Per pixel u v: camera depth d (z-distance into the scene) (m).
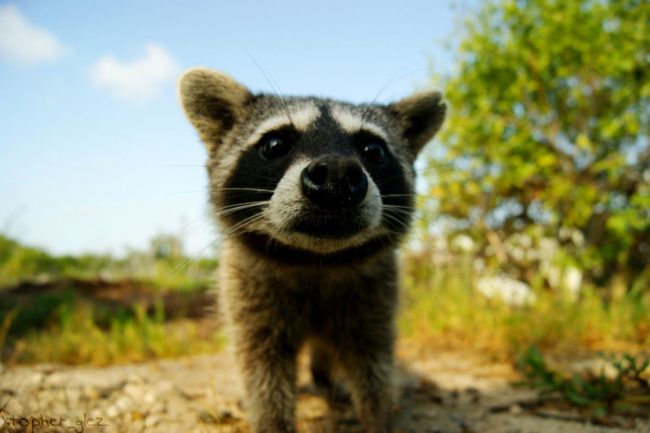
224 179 0.21
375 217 0.17
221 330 0.37
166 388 0.24
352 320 0.21
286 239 0.17
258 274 0.20
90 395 0.22
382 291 0.21
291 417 0.20
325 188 0.16
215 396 0.23
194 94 0.22
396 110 0.24
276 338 0.20
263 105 0.22
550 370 0.23
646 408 0.20
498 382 0.25
